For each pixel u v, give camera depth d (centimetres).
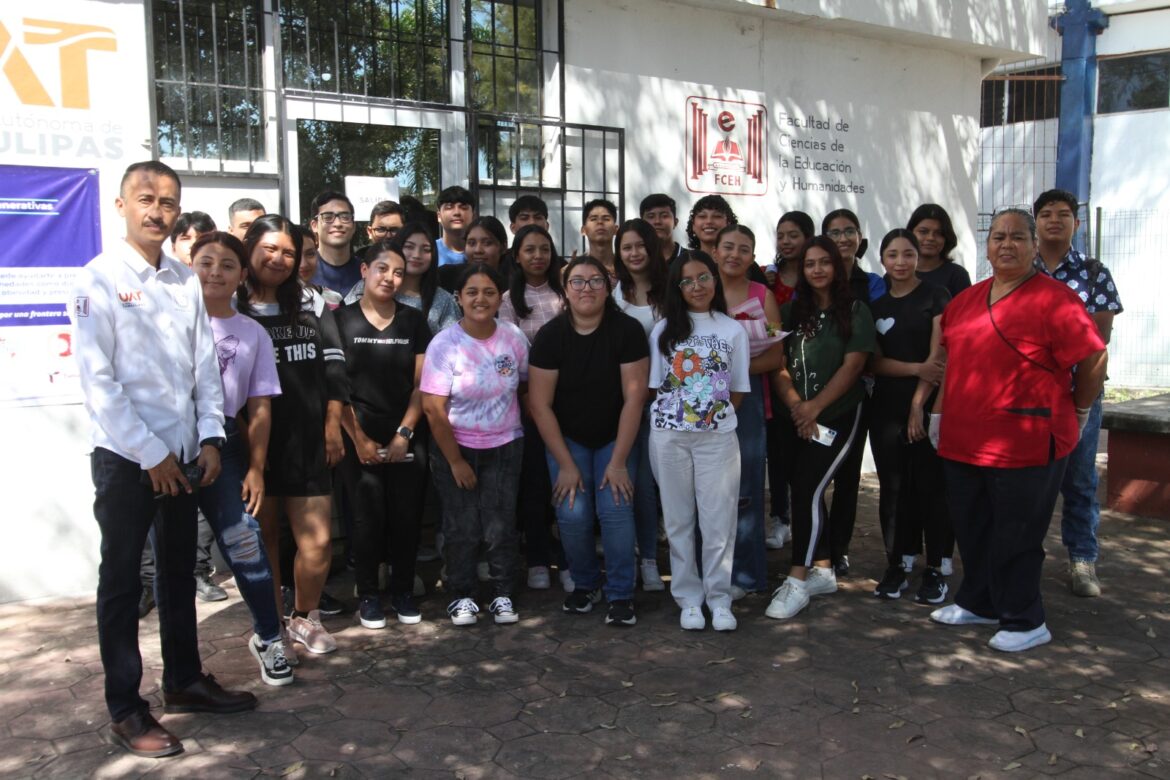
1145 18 1167
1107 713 329
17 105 421
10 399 427
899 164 775
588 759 300
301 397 368
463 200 507
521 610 440
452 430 412
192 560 327
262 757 301
